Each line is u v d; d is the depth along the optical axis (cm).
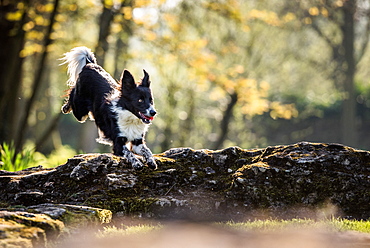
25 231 451
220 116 2567
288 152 699
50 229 480
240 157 729
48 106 2930
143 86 740
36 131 2897
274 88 3089
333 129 3005
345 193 661
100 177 688
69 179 686
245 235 536
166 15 1562
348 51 2778
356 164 679
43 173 697
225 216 657
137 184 682
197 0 1636
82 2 1547
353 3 2173
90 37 2278
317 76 3403
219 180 698
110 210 640
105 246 492
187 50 1574
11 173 732
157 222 625
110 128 743
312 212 652
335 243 498
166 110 2242
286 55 2833
